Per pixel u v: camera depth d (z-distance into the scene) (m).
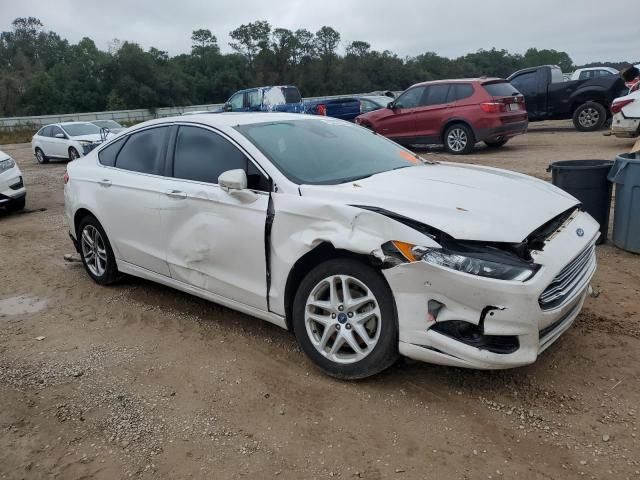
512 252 3.01
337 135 4.61
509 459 2.78
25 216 9.66
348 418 3.18
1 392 3.66
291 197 3.61
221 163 4.12
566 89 16.34
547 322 3.06
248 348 4.08
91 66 68.81
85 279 5.84
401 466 2.78
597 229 3.72
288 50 77.19
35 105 66.88
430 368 3.61
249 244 3.80
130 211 4.79
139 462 2.93
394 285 3.13
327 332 3.50
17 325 4.76
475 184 3.71
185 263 4.35
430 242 3.04
